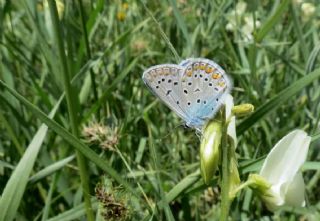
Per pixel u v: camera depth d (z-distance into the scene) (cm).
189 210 11
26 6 13
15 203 9
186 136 15
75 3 18
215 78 7
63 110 14
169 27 19
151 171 11
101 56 14
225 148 7
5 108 14
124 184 9
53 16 9
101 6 14
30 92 16
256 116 10
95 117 14
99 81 16
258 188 8
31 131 13
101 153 12
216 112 7
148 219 10
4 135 15
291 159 8
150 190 12
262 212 12
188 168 13
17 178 9
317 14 20
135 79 17
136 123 15
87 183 10
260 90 14
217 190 12
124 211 9
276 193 8
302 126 14
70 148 13
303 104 14
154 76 8
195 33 18
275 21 13
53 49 15
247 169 10
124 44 18
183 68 8
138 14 20
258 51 17
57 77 13
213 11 18
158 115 16
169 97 8
